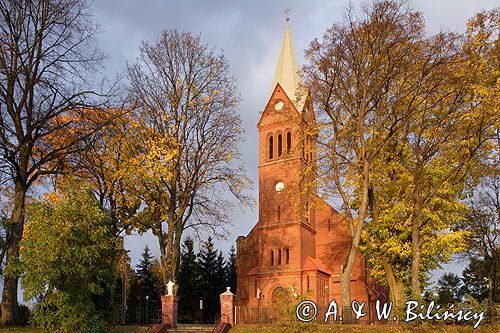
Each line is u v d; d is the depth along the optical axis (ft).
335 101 99.30
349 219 98.78
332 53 95.55
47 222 78.23
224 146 115.14
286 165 176.14
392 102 97.40
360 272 167.73
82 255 78.74
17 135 95.66
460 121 93.91
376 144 98.12
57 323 78.07
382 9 92.27
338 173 101.09
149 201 109.81
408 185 105.19
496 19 92.32
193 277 206.39
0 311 95.86
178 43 115.03
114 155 111.34
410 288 108.88
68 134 105.60
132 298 206.18
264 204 177.88
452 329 78.38
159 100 112.16
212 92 115.34
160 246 110.63
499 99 88.48
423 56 92.89
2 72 92.22
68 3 98.84
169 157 103.24
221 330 91.61
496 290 166.71
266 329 91.81
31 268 76.69
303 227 171.63
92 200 86.22
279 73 188.65
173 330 93.97
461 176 102.22
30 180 98.02
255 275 173.17
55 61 99.25
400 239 104.27
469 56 92.58
